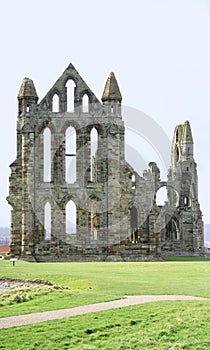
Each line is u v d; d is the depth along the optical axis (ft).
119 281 187.93
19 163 325.62
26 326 120.26
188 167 430.20
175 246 397.80
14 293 169.07
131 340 114.32
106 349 110.93
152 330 119.65
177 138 461.78
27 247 315.58
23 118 323.57
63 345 112.06
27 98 324.19
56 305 142.61
